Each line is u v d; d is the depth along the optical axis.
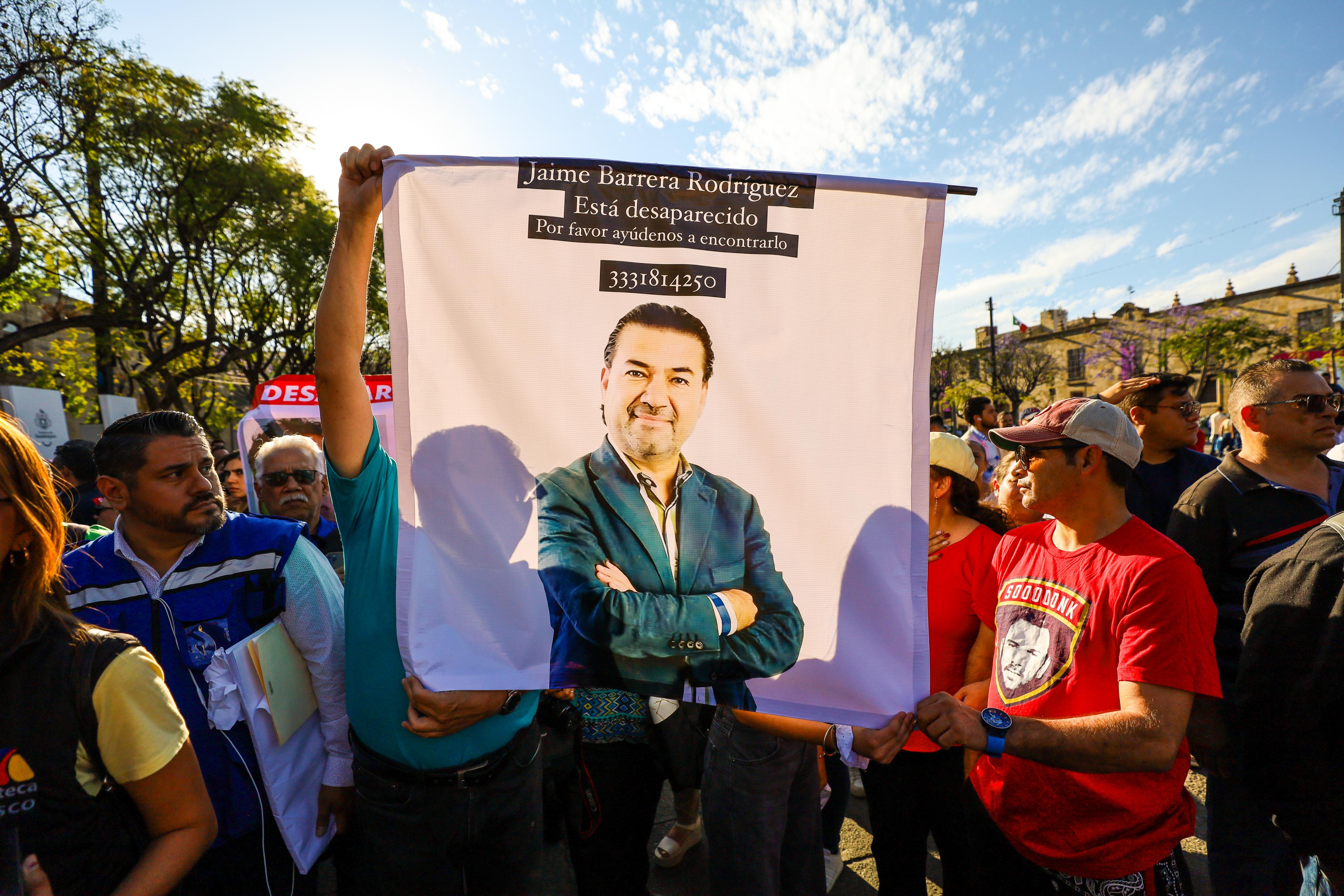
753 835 1.88
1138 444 1.60
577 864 2.28
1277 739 1.37
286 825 1.72
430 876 1.74
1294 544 1.47
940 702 1.45
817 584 1.53
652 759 2.27
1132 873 1.51
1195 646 1.39
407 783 1.67
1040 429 1.65
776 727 1.82
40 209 11.75
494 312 1.53
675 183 1.53
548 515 1.54
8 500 1.05
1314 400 2.23
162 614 1.73
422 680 1.52
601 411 1.54
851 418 1.52
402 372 1.52
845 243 1.52
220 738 1.72
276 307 17.52
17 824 1.04
